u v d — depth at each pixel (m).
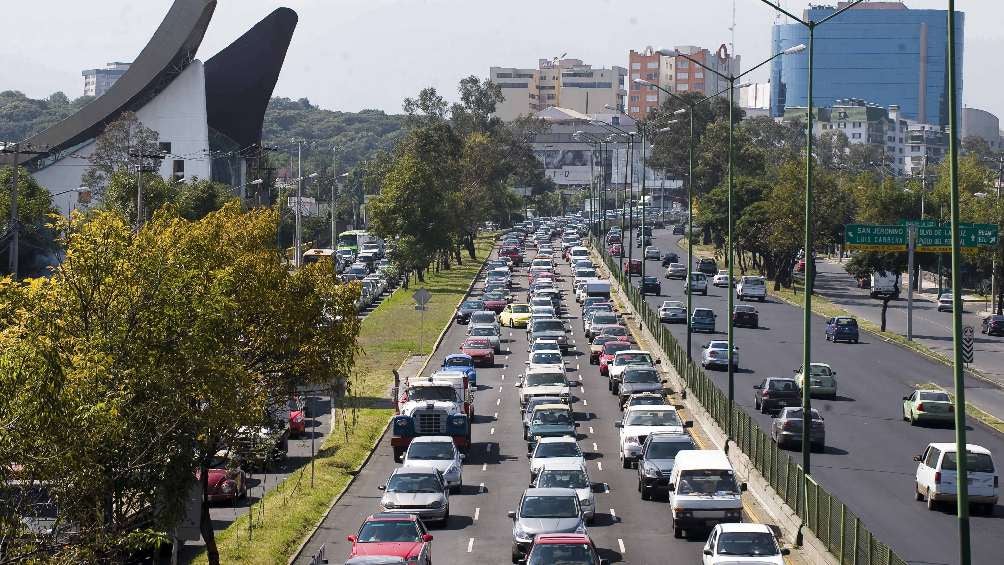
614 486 65.31
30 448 29.64
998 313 159.12
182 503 36.97
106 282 35.56
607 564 43.53
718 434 74.75
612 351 109.25
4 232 126.25
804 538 50.88
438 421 74.19
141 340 35.28
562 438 65.50
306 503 60.53
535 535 48.22
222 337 38.34
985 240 137.00
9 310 34.62
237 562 48.97
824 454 75.50
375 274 194.50
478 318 131.50
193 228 46.41
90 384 32.38
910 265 136.25
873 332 144.75
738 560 41.94
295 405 80.38
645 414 72.06
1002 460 74.44
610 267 195.62
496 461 73.38
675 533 53.28
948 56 37.66
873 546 41.38
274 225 52.62
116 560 34.44
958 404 36.97
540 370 91.25
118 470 33.12
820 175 192.88
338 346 50.88
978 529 56.88
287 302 48.62
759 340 134.50
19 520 28.94
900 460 73.62
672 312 144.75
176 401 35.16
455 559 50.16
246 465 53.59
